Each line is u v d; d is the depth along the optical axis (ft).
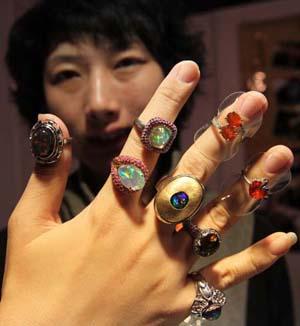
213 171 0.67
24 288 0.65
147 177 0.64
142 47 1.11
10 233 0.69
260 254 0.68
